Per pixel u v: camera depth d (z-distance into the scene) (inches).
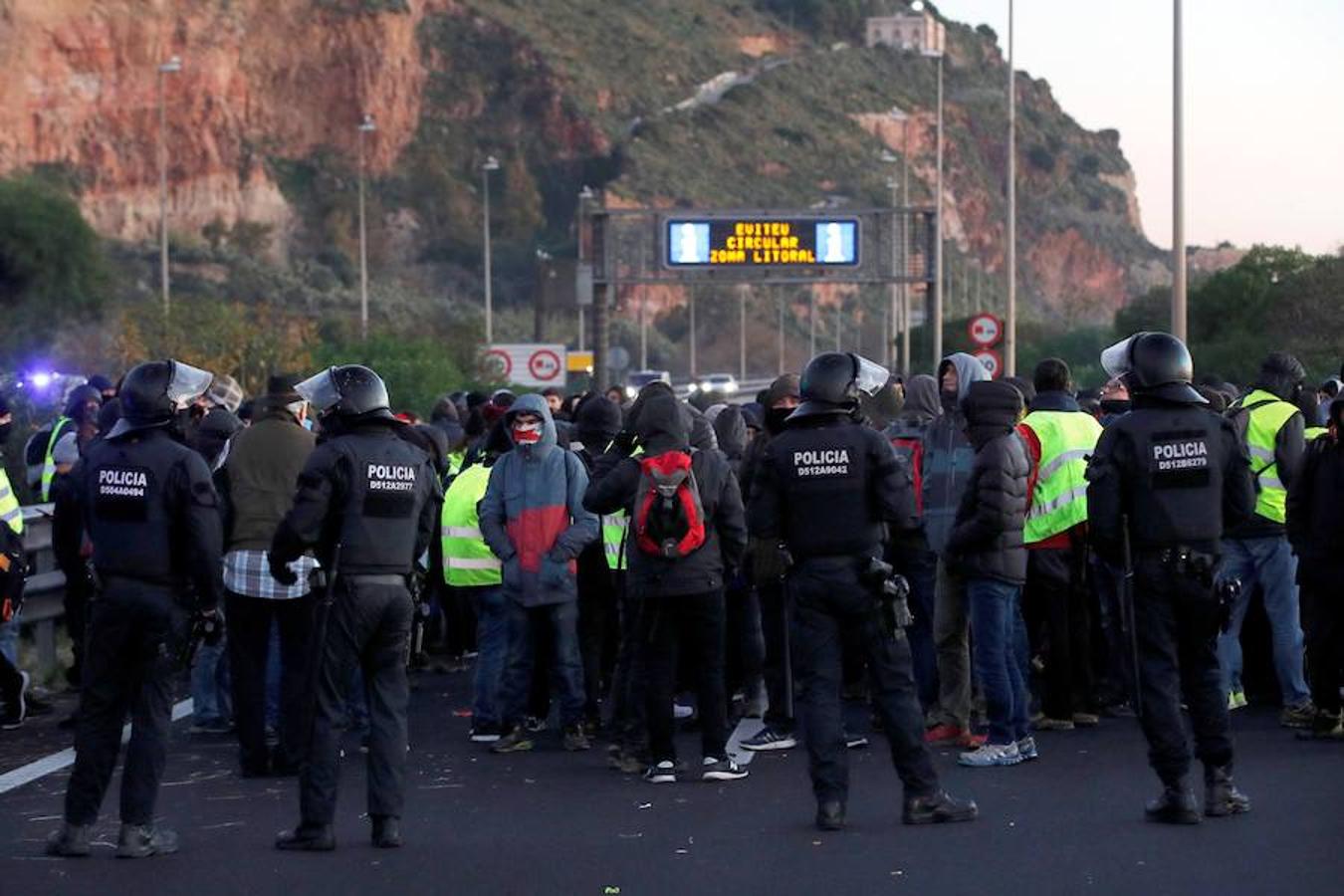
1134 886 554.9
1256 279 3459.6
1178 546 638.5
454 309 7824.8
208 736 867.4
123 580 610.9
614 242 2844.5
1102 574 885.2
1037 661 912.9
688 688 858.8
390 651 631.2
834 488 642.8
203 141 7682.1
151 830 616.7
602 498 742.5
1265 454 837.8
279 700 817.5
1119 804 676.1
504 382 3403.1
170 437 620.7
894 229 2819.9
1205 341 3501.5
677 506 723.4
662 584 730.2
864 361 658.2
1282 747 786.8
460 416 1336.1
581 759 804.0
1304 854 591.2
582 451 889.5
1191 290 3634.4
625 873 582.2
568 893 557.9
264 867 597.0
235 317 2760.8
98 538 613.0
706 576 733.3
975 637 755.4
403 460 630.5
